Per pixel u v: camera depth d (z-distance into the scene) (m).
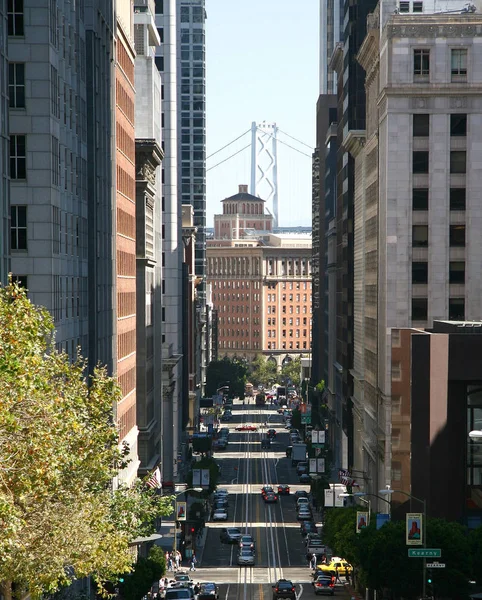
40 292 131.50
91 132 164.00
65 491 80.56
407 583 141.88
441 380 157.75
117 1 197.25
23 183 130.75
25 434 69.12
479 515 157.75
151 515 102.06
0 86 110.75
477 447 158.25
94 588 149.75
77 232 154.00
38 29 129.75
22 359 69.31
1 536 66.50
